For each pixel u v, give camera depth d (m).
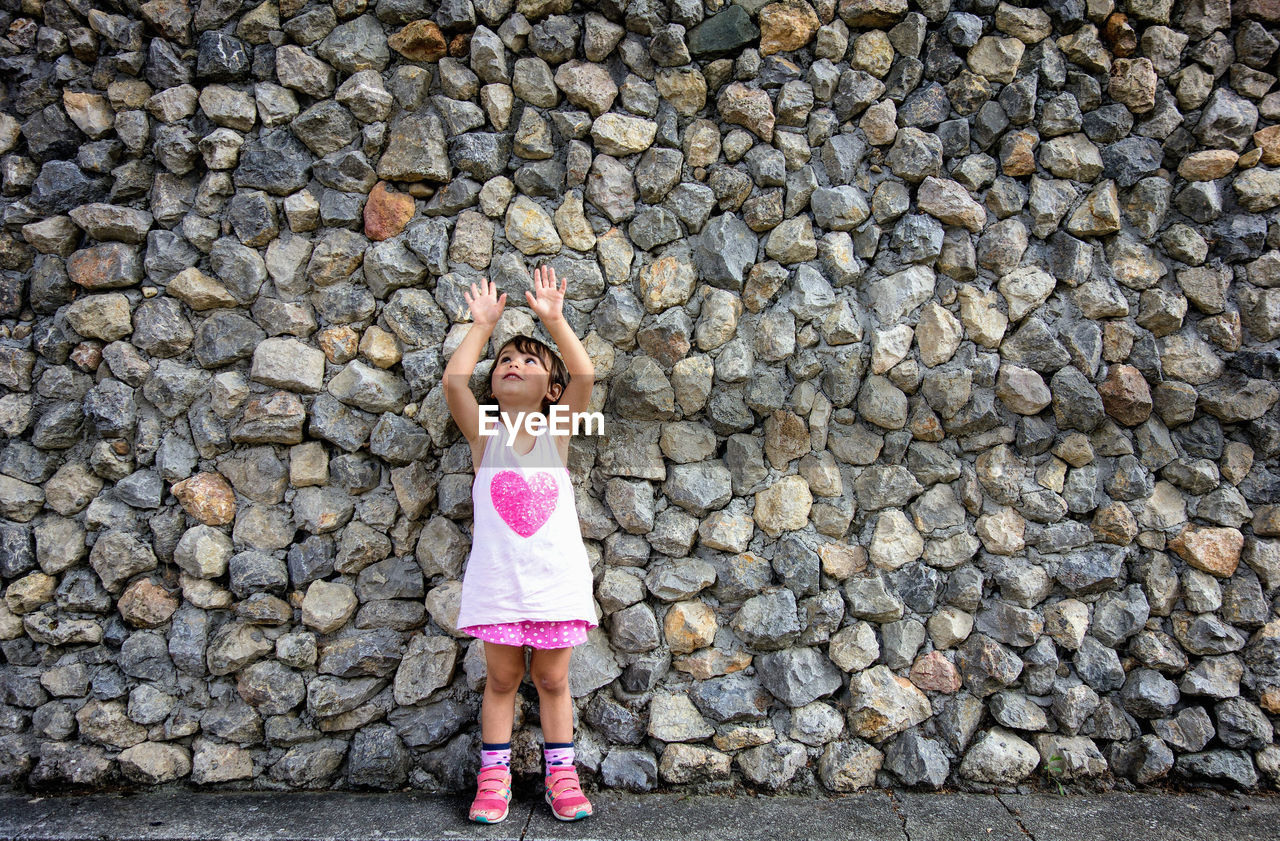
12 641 2.23
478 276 2.30
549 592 1.96
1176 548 2.28
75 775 2.17
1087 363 2.27
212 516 2.24
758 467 2.28
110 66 2.31
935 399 2.26
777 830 1.99
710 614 2.28
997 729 2.26
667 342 2.27
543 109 2.33
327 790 2.20
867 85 2.29
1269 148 2.31
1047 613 2.27
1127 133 2.34
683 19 2.30
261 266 2.29
